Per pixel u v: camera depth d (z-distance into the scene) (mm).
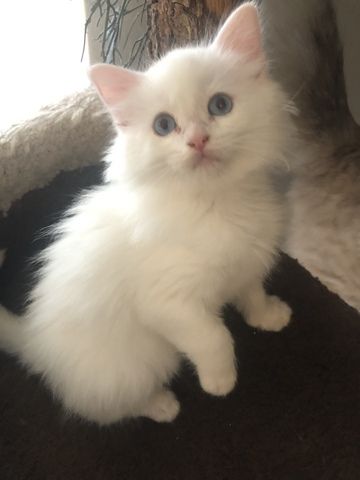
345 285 314
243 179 198
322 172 321
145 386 238
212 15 269
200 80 179
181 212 195
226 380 228
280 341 292
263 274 250
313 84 313
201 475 254
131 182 197
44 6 364
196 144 175
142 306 211
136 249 204
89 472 259
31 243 322
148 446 265
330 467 250
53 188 335
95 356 224
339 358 283
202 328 210
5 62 372
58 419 276
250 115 184
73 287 217
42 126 311
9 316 253
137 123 190
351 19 344
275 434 262
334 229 314
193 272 199
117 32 321
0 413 280
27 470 260
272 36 299
